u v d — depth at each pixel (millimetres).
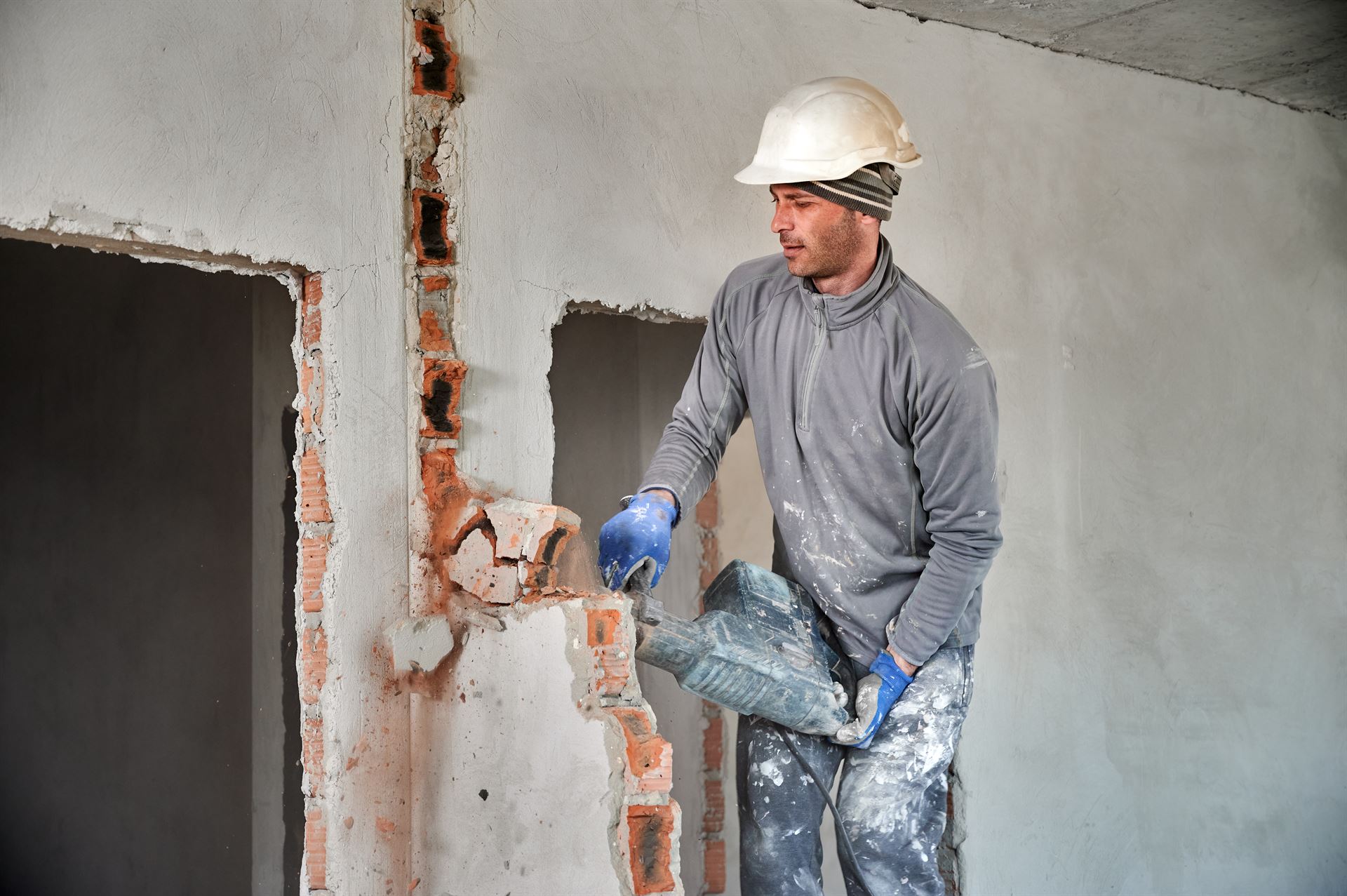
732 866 4723
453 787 2414
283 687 3654
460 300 2598
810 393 2393
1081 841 3432
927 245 3275
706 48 2971
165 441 4113
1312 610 4027
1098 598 3531
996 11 3311
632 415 4418
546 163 2721
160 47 2285
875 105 2297
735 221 2998
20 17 2152
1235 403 3900
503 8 2684
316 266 2441
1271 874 3834
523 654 2230
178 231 2293
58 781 4664
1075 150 3596
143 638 4176
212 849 3764
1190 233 3838
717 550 4980
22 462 5000
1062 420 3502
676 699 4629
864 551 2404
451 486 2562
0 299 5172
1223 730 3768
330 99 2475
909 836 2391
